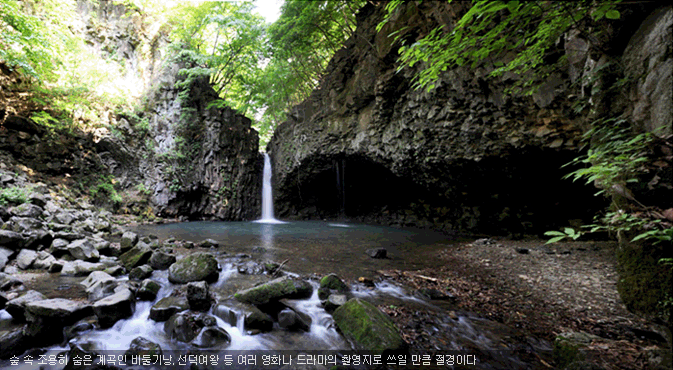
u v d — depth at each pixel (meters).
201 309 3.73
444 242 10.27
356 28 14.88
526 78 7.41
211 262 5.07
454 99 9.48
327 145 16.33
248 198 19.92
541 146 8.25
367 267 6.38
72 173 13.21
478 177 11.07
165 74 17.92
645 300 2.32
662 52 2.47
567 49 6.09
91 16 16.73
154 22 19.23
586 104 4.86
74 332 2.98
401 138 12.35
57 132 12.81
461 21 2.05
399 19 10.98
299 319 3.56
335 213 21.22
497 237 11.41
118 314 3.31
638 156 2.20
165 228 12.61
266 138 28.92
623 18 3.08
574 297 4.55
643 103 2.64
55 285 4.22
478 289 5.02
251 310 3.55
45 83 12.27
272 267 5.88
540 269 6.17
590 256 7.00
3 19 8.13
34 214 6.86
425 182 13.39
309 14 14.57
